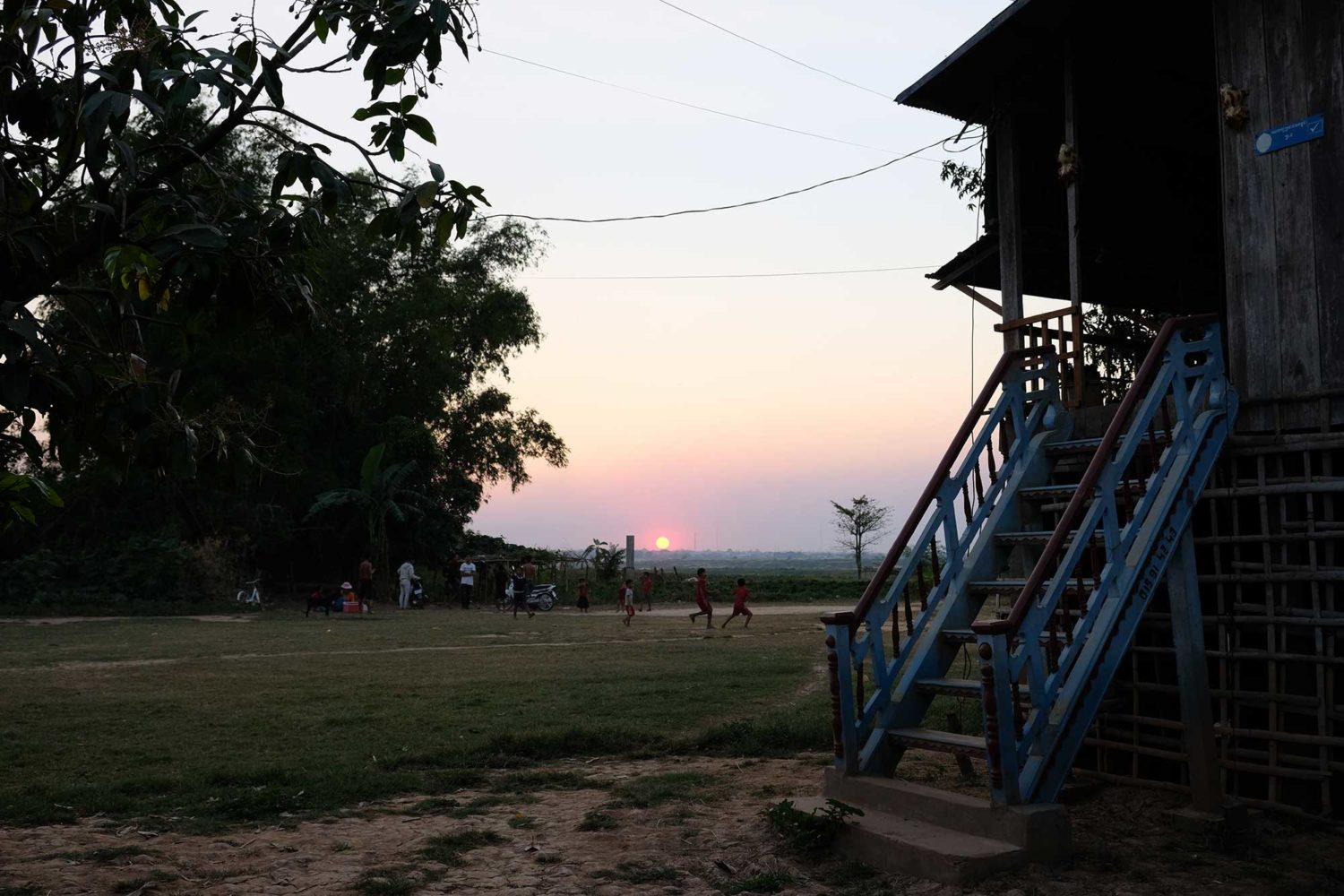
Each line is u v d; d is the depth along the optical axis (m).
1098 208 11.21
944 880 5.32
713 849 6.13
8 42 4.13
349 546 43.50
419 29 4.34
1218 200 11.94
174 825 6.67
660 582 47.03
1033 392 8.23
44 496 4.20
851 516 58.53
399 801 7.47
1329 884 5.40
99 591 34.16
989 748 5.70
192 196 4.40
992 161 9.95
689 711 11.55
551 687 13.70
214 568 35.47
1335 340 6.94
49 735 10.09
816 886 5.47
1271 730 6.85
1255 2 7.58
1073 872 5.53
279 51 4.41
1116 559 6.38
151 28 4.24
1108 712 7.88
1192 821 6.48
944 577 7.39
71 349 4.52
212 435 4.69
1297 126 7.24
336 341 40.69
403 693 13.24
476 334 46.56
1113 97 10.39
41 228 4.20
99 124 3.65
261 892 5.33
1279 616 6.89
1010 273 9.54
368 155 4.57
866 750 6.70
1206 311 13.06
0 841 6.27
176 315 4.77
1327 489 6.69
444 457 44.53
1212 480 7.49
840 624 6.77
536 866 5.80
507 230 48.41
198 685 14.16
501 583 43.31
